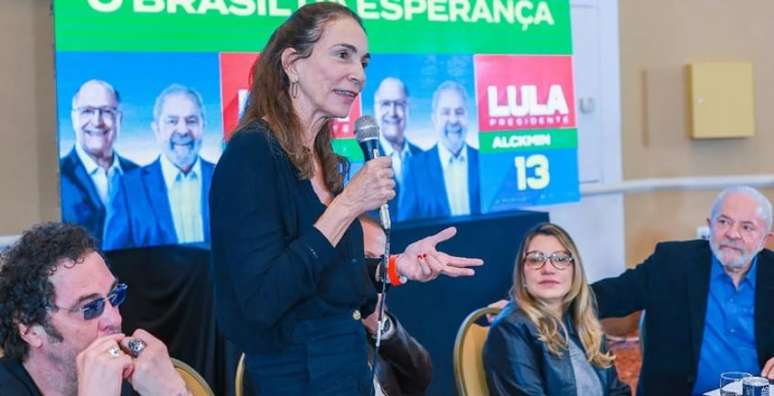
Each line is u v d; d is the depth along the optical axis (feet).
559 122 19.16
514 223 17.62
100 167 13.92
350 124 16.25
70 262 6.00
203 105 14.82
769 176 23.50
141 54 14.20
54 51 13.57
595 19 21.75
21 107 15.03
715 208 11.34
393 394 8.67
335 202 6.51
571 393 10.21
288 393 6.77
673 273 11.64
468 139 17.88
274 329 6.62
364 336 7.16
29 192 15.15
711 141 23.12
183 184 14.69
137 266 14.21
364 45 6.80
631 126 22.40
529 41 18.65
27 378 6.13
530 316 10.27
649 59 22.49
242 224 6.45
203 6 14.75
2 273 6.02
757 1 23.16
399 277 7.48
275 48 6.81
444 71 17.52
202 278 13.70
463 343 10.62
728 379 9.56
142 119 14.26
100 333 6.11
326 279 6.75
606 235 22.22
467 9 17.76
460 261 7.44
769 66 23.36
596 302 11.13
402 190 17.06
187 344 14.01
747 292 11.33
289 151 6.66
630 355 20.48
